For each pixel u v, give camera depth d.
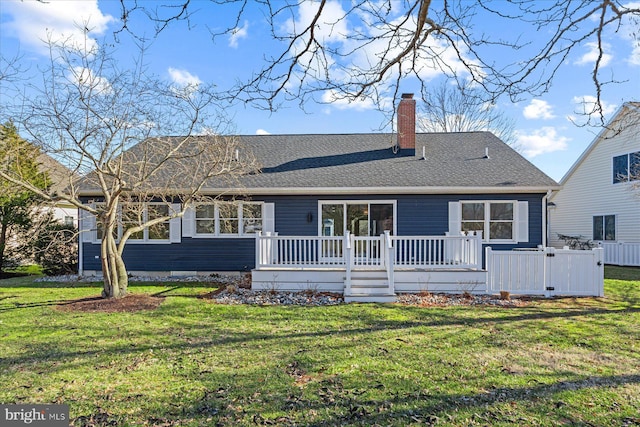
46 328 6.80
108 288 9.41
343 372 4.73
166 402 3.95
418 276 10.26
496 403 3.89
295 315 7.79
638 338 6.16
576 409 3.77
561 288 9.83
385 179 13.15
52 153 8.53
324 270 10.45
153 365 5.00
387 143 15.98
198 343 5.94
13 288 11.37
